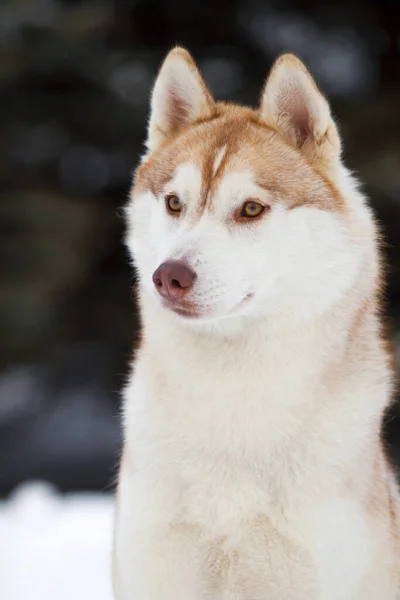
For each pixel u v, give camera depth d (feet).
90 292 89.92
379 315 26.78
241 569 24.95
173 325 25.05
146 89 92.32
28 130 94.22
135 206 26.89
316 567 24.22
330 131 25.86
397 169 81.41
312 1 93.09
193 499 24.57
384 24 91.97
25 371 91.20
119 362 90.74
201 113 27.68
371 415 25.00
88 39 90.89
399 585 26.25
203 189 25.00
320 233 24.76
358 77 95.25
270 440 24.36
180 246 23.91
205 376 24.62
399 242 82.79
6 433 94.53
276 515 24.32
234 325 24.48
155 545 24.84
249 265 24.34
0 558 39.37
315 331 24.62
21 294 85.76
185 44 93.15
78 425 95.81
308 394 24.49
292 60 25.96
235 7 92.07
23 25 90.43
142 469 25.00
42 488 50.55
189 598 25.25
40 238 86.38
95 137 92.68
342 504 24.09
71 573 38.09
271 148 25.67
